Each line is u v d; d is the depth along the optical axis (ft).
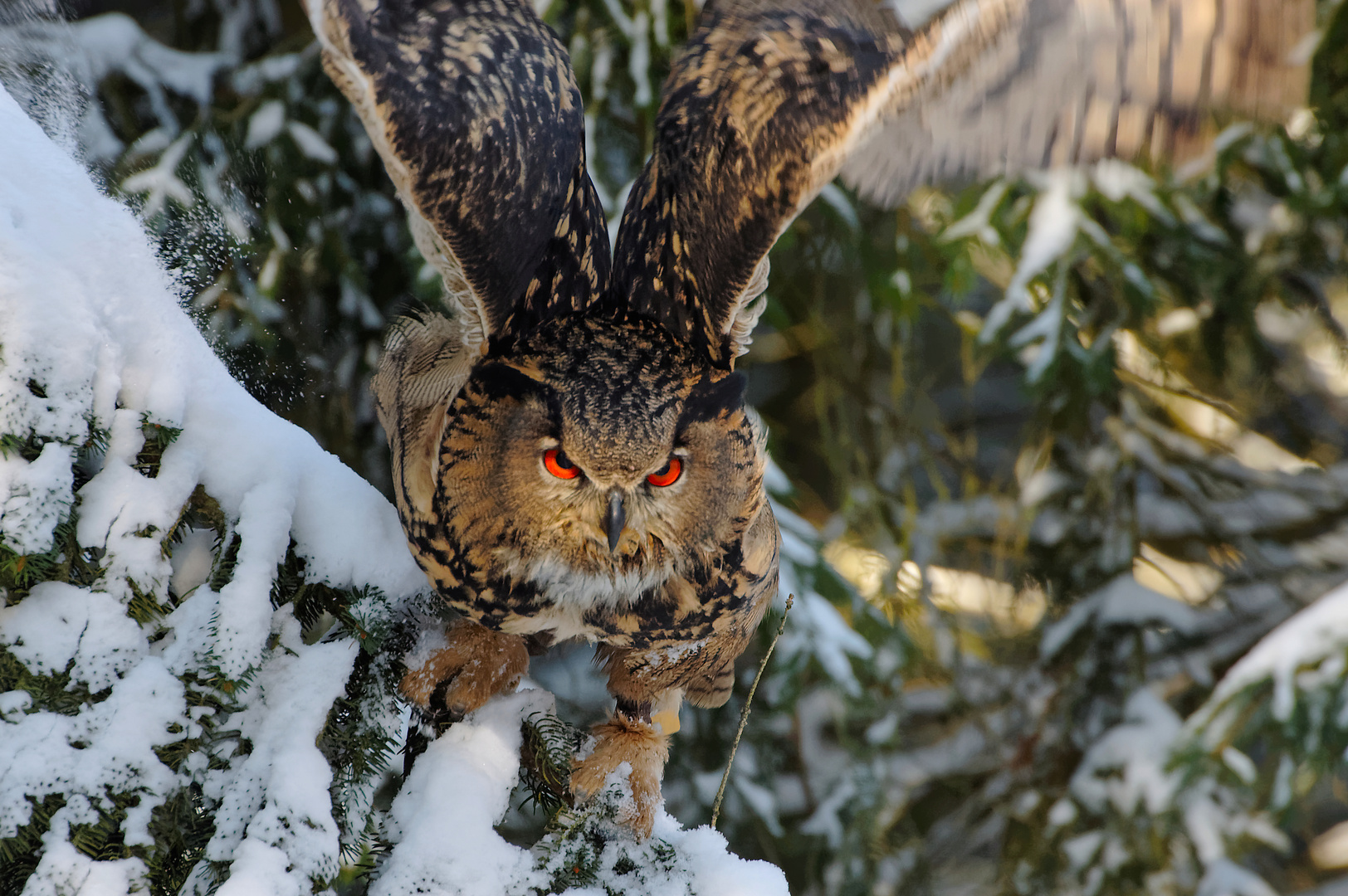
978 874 33.58
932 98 9.38
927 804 33.83
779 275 27.66
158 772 9.27
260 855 9.18
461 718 11.49
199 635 9.55
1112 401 30.35
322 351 23.49
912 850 31.37
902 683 28.99
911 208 26.68
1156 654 32.50
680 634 11.90
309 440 11.02
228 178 22.56
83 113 19.88
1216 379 31.58
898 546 28.63
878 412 30.01
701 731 27.27
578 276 11.11
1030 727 31.78
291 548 10.46
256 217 22.53
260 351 21.13
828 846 27.53
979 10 9.04
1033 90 9.27
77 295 9.29
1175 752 27.48
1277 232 28.89
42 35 12.25
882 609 28.04
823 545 25.80
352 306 23.68
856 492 28.73
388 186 24.54
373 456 23.45
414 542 10.90
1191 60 9.05
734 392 11.11
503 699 11.71
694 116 10.39
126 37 22.67
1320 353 35.47
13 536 8.80
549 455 10.70
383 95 9.02
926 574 31.12
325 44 9.01
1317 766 26.84
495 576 11.10
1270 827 28.50
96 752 9.10
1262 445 35.35
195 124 22.53
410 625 11.66
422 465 10.83
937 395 40.88
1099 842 28.96
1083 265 28.27
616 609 11.60
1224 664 32.22
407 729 11.32
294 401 22.56
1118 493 30.83
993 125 9.49
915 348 30.86
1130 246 27.58
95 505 9.37
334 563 10.52
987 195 24.82
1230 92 9.11
